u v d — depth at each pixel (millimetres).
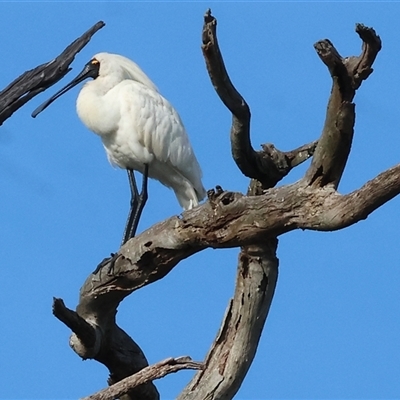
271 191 10094
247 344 11828
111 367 13023
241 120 11273
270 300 11812
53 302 11422
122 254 11766
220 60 10242
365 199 9117
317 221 9602
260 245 11500
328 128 9352
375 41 8719
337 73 8914
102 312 12391
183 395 11891
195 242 11008
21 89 10156
